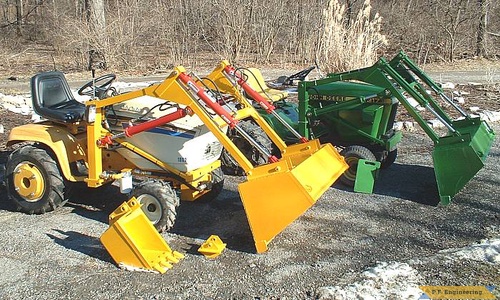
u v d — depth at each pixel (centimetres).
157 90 480
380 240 496
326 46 1280
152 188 497
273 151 700
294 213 441
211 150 539
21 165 557
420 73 677
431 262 444
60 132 558
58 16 2028
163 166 529
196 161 525
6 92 1300
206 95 468
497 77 1530
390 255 464
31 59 1991
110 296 399
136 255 439
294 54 1830
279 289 406
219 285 413
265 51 1823
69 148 555
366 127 669
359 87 676
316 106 693
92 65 1759
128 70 1753
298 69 1694
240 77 584
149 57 1881
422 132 912
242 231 516
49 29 2216
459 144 572
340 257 461
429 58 1922
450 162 570
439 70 1723
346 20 1453
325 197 611
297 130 688
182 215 558
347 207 580
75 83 1518
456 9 1978
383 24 2088
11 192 568
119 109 550
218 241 472
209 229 522
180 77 470
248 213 453
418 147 826
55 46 2055
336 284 411
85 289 409
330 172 498
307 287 409
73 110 569
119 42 1769
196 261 453
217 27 1889
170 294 400
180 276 427
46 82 589
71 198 611
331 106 662
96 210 578
